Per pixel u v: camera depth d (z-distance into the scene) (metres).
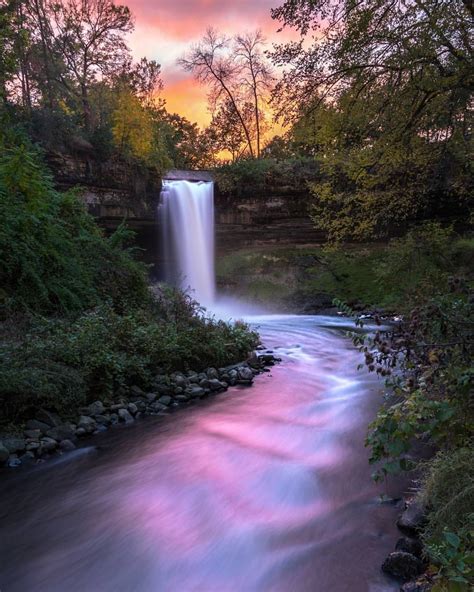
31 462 5.83
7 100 19.50
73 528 4.39
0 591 3.52
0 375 6.11
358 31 9.88
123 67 30.95
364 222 16.00
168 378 8.66
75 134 21.41
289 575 3.58
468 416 3.28
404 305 6.18
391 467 3.08
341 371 10.87
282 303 24.11
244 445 6.42
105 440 6.59
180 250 25.22
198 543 4.11
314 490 5.03
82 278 11.29
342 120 12.23
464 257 18.41
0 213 9.87
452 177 15.59
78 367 7.39
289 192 26.55
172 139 42.88
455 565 1.97
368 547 3.83
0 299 8.98
